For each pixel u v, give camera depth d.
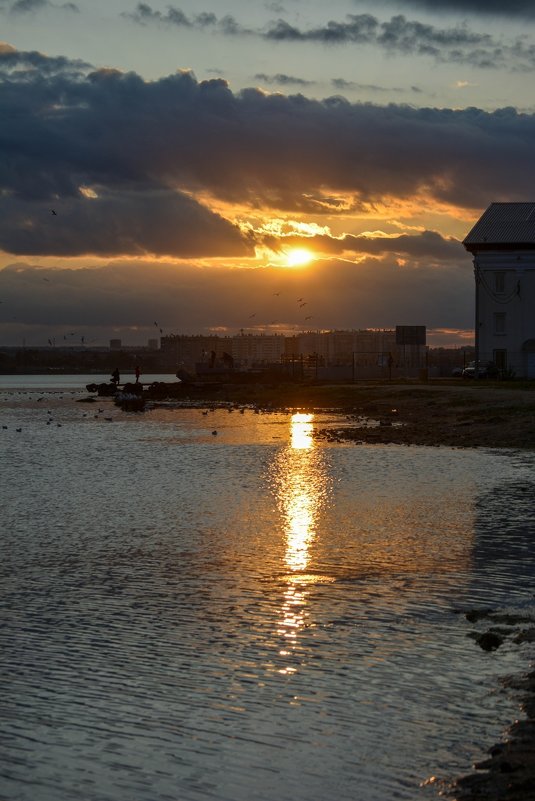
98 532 22.12
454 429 51.59
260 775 8.96
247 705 10.70
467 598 15.41
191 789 8.70
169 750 9.53
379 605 15.02
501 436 46.53
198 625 13.96
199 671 11.87
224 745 9.63
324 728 10.01
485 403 63.56
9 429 66.12
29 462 40.97
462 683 11.26
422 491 28.70
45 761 9.31
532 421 50.81
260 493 29.05
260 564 18.27
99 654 12.59
